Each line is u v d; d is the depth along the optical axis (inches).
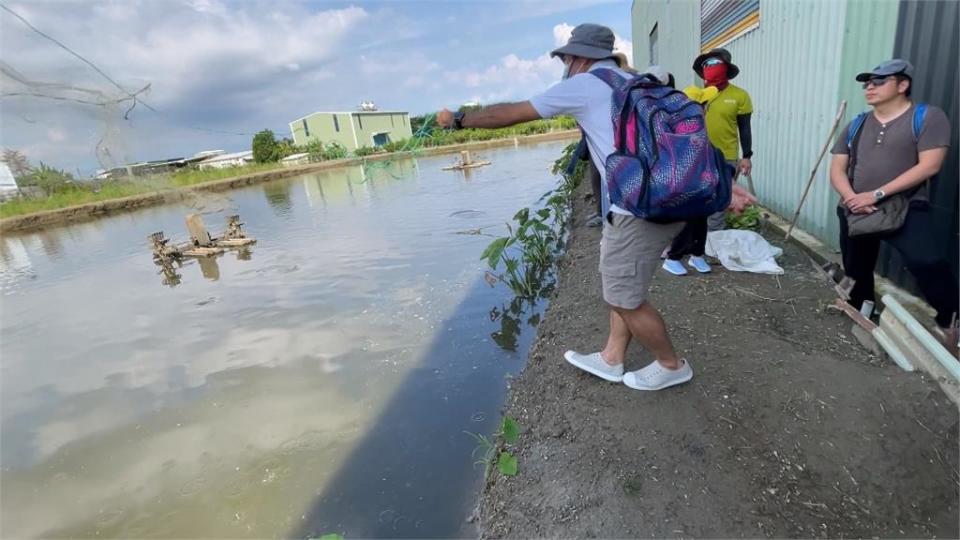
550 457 102.0
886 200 105.2
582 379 121.1
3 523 125.7
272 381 178.5
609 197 85.9
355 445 136.9
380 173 838.5
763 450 89.7
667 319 137.8
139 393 183.5
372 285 266.7
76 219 673.6
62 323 266.2
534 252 261.0
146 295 299.7
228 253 380.8
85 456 149.5
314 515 115.2
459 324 204.2
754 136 234.1
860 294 124.0
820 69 171.5
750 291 147.0
